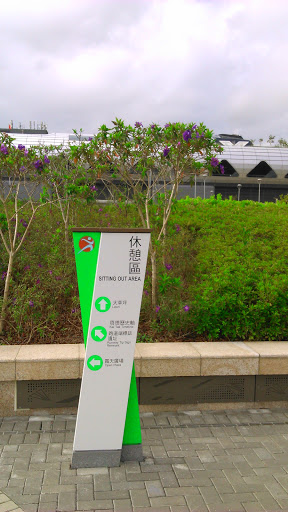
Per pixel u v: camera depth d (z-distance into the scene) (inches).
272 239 329.7
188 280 253.3
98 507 109.0
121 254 123.8
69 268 232.4
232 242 310.8
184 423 159.5
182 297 225.9
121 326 125.3
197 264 265.9
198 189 2076.8
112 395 126.4
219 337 197.5
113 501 111.5
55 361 159.0
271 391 174.4
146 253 124.6
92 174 277.1
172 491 116.6
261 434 152.5
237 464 131.6
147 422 159.5
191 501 112.4
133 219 336.8
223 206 424.5
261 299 198.5
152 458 134.0
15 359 157.5
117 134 207.9
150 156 219.1
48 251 262.1
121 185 358.9
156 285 218.2
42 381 161.3
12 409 161.5
